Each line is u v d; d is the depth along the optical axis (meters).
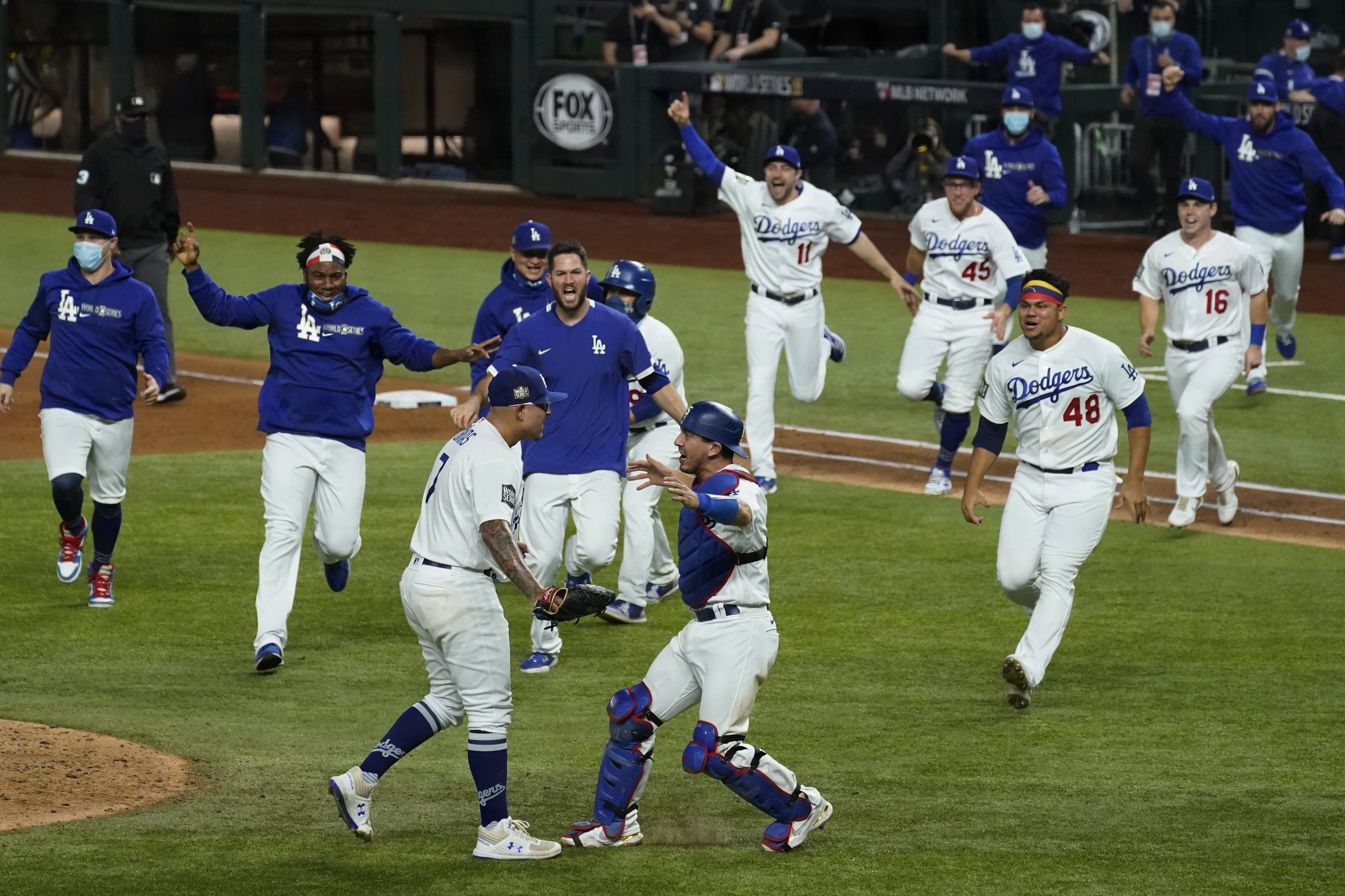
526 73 110.81
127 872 24.23
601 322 35.03
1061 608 32.78
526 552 30.28
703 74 103.62
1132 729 31.55
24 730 30.81
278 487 34.59
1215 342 46.25
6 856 24.77
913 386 50.94
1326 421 59.91
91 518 46.25
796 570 42.91
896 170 101.00
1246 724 31.83
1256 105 63.03
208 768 29.08
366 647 36.59
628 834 25.81
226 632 37.41
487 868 24.70
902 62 108.44
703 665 25.20
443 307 80.75
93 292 37.78
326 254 34.22
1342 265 88.19
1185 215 45.97
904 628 38.19
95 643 36.41
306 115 119.25
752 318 50.56
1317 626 38.31
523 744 30.78
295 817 26.80
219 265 92.75
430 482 25.72
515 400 25.34
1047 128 94.62
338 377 34.72
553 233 101.56
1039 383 32.50
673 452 39.09
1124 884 24.12
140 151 59.09
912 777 29.00
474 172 115.00
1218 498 47.41
